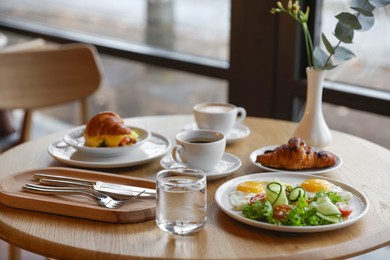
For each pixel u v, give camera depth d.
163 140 1.46
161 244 0.97
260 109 2.31
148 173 1.28
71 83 2.19
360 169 1.31
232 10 2.29
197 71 2.57
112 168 1.31
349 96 2.01
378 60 1.96
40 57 2.16
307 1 2.06
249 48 2.27
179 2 2.66
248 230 1.01
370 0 1.27
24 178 1.23
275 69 2.21
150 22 2.84
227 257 0.92
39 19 3.50
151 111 3.03
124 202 1.10
